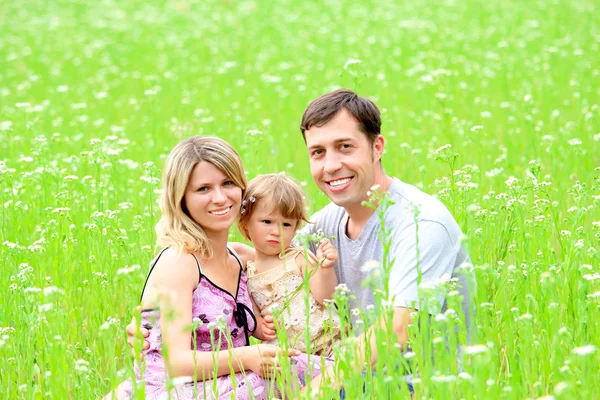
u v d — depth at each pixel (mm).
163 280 4609
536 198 6531
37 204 7043
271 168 8570
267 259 5281
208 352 4488
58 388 3869
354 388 3750
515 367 3816
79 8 25500
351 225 5066
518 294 4777
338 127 4766
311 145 4898
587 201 7199
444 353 3715
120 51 18281
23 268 5168
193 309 4719
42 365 4414
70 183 7191
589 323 4387
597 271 4891
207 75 14922
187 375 4469
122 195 7832
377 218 4836
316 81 13492
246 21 21422
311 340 5055
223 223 4758
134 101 11750
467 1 21922
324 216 5297
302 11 22828
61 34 20891
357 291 5074
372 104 4867
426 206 4711
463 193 5676
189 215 4805
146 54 17938
